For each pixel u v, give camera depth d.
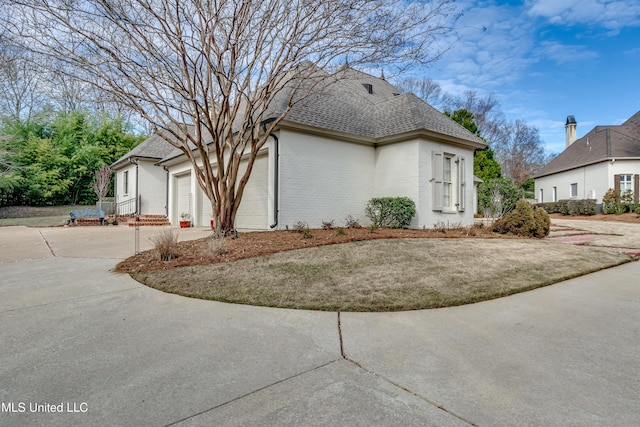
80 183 22.25
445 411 1.78
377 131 11.09
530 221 9.46
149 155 16.38
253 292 4.06
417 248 6.49
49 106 20.75
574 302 3.88
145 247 7.45
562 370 2.25
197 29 6.47
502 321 3.23
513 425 1.66
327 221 10.00
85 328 3.01
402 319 3.28
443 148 10.84
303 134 9.57
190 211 13.79
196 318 3.28
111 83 6.56
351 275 4.75
